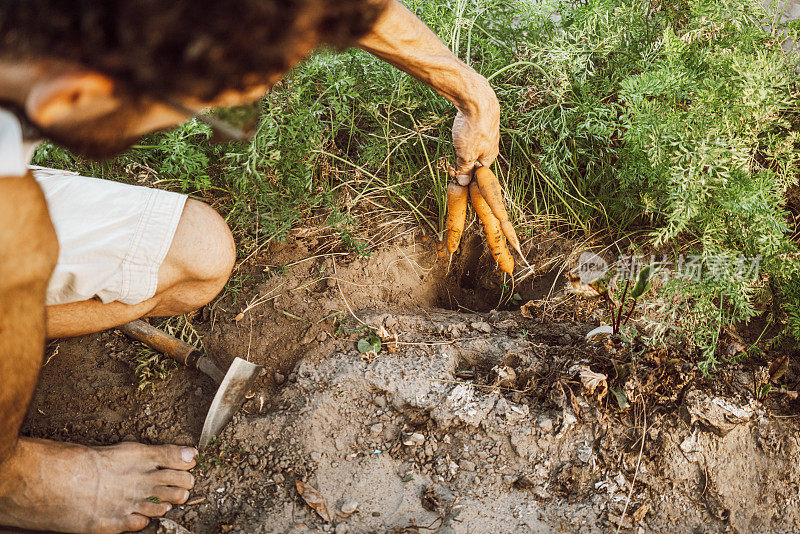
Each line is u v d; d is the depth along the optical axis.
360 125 2.94
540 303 2.53
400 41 1.85
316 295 2.50
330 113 2.65
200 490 1.98
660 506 1.98
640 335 2.31
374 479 2.02
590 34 2.66
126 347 2.37
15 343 1.21
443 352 2.32
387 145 2.69
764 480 2.01
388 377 2.21
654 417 2.08
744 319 2.34
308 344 2.35
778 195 2.25
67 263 1.76
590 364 2.19
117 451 1.96
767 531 1.96
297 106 2.39
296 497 1.96
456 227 2.50
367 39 1.83
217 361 2.34
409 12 1.85
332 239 2.69
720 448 2.04
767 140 2.41
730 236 2.33
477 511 1.95
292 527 1.89
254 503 1.96
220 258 2.00
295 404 2.17
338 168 2.84
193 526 1.91
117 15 0.88
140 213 1.84
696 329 2.29
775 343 2.29
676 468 2.02
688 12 2.70
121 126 1.05
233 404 2.14
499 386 2.20
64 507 1.79
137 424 2.16
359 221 2.77
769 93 2.20
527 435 2.08
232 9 0.88
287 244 2.64
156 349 2.30
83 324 1.92
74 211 1.80
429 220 2.82
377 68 2.67
